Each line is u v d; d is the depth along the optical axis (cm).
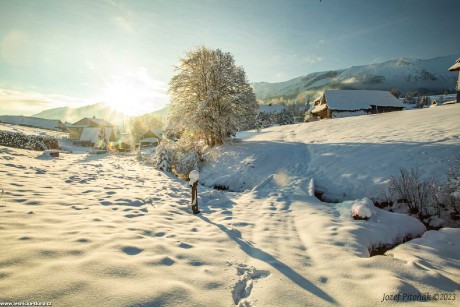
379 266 368
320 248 449
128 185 953
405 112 2300
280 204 833
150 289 258
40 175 898
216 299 264
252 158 1499
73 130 7006
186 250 382
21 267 265
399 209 775
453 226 653
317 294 295
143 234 434
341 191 950
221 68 1909
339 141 1527
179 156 1734
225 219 643
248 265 362
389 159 1027
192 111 1888
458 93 2684
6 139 1972
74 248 327
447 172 789
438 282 327
